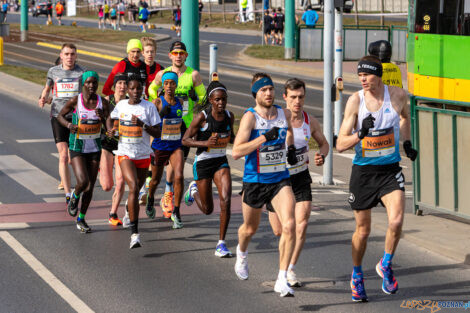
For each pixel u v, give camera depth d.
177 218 15.05
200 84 15.74
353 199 11.01
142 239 14.25
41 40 71.56
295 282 11.52
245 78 47.97
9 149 23.64
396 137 10.85
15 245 13.56
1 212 16.02
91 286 11.48
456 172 15.00
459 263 12.91
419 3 18.23
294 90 11.30
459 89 16.97
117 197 15.09
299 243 11.38
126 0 121.31
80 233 14.52
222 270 12.40
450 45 17.17
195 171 13.48
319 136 11.80
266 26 68.62
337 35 19.44
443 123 15.16
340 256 13.30
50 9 97.81
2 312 10.30
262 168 10.95
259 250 13.66
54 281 11.66
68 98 16.67
